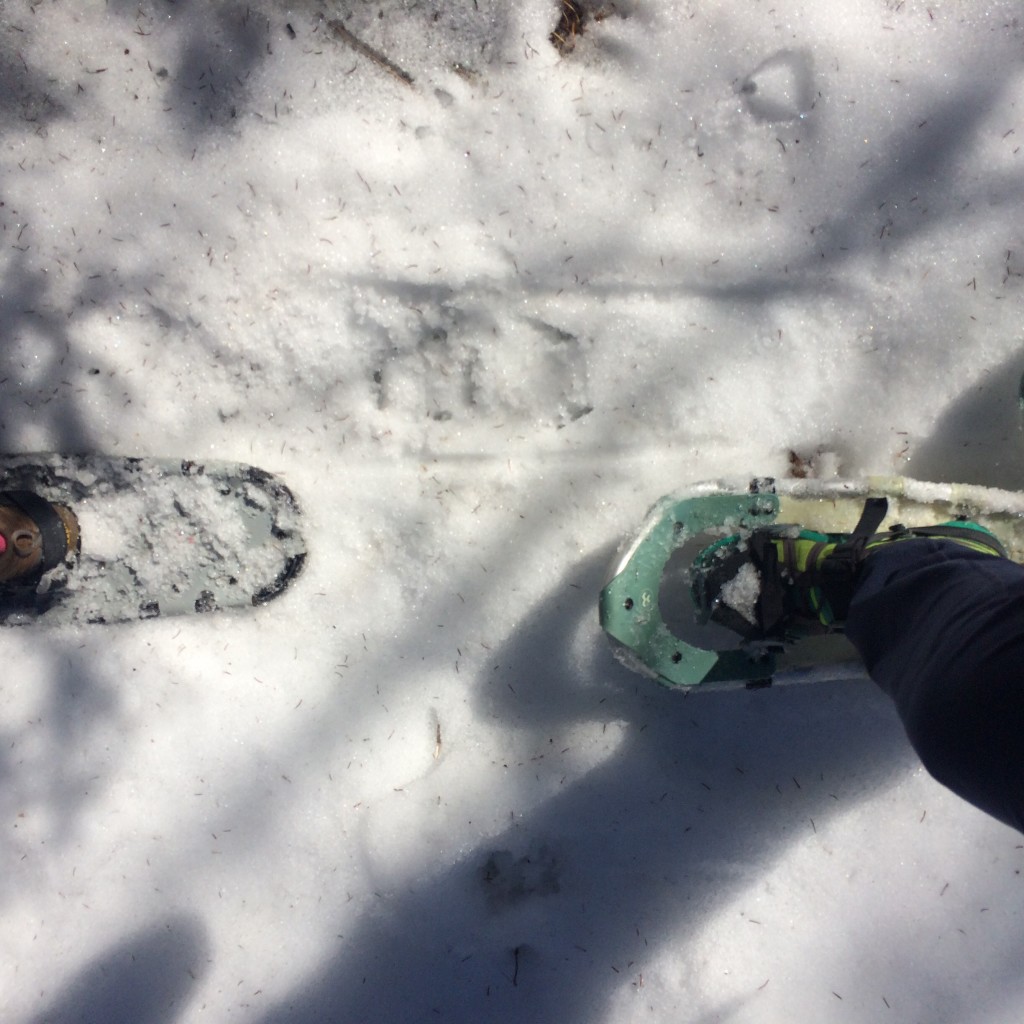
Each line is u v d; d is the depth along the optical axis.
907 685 0.84
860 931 1.12
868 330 1.10
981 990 1.11
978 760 0.74
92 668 1.14
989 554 0.94
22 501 1.05
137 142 1.09
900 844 1.12
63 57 1.09
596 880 1.14
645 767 1.13
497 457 1.13
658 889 1.13
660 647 1.06
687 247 1.09
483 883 1.14
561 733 1.14
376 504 1.14
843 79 1.07
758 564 1.05
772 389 1.11
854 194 1.08
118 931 1.15
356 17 1.09
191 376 1.12
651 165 1.08
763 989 1.12
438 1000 1.14
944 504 1.08
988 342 1.10
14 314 1.11
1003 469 1.13
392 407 1.13
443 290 1.10
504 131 1.08
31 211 1.10
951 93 1.07
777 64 1.07
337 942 1.14
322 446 1.14
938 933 1.12
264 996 1.14
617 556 1.06
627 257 1.09
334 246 1.09
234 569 1.13
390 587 1.14
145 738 1.14
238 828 1.15
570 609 1.13
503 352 1.12
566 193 1.08
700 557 1.09
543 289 1.10
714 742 1.13
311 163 1.08
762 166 1.08
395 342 1.12
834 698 1.13
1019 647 0.74
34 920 1.15
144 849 1.15
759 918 1.12
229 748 1.15
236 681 1.14
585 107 1.08
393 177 1.08
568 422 1.13
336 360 1.12
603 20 1.08
